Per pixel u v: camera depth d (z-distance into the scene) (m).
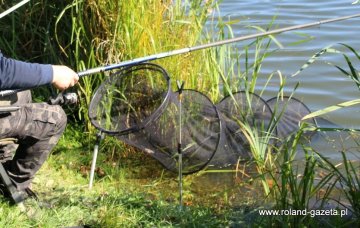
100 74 5.82
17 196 4.31
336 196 4.54
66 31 6.10
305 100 7.23
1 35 6.29
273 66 8.11
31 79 3.83
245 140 5.58
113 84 5.33
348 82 7.66
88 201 4.54
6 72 3.73
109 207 4.41
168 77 5.05
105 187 5.11
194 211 4.50
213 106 5.46
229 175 5.45
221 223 4.29
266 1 11.17
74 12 6.01
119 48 5.82
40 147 4.32
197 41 6.11
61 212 4.29
